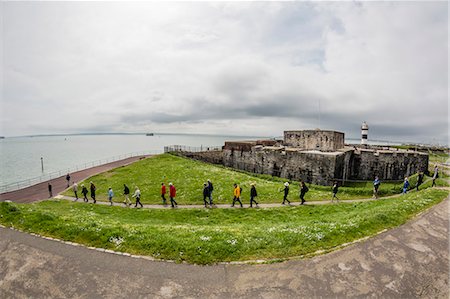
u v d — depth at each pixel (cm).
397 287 873
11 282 915
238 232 1295
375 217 1431
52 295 848
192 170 3944
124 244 1150
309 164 3575
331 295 831
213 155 5331
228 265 1005
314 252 1093
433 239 1217
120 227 1330
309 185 3294
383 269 973
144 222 1909
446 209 1631
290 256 1064
